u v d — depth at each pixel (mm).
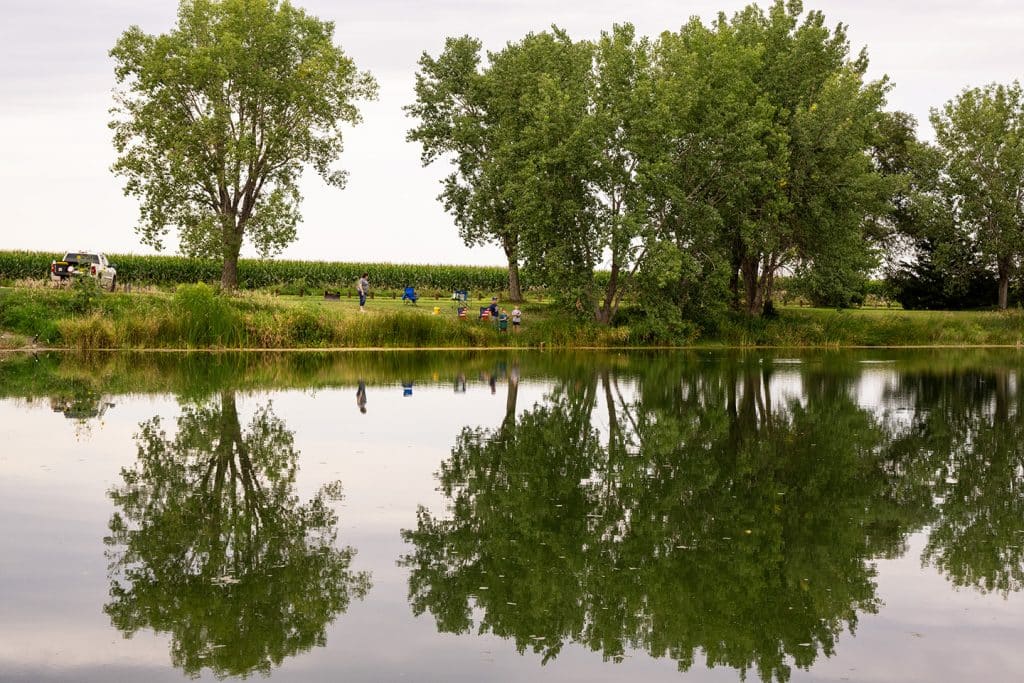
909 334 55688
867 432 21797
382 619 10164
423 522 13688
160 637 9562
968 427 22547
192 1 54594
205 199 55469
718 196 51156
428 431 21188
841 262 52219
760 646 9633
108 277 49969
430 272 74688
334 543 12641
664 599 10891
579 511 14500
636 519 14070
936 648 9578
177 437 19766
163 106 53844
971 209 65312
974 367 39469
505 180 53438
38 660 8953
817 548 12789
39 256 64125
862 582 11484
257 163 55938
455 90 57500
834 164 51500
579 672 8992
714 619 10367
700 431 21859
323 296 59469
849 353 48250
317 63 54969
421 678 8773
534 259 48562
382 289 69375
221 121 53188
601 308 51500
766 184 50375
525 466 17641
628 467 17688
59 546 12273
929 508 14820
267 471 16672
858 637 9852
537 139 47594
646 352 46625
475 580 11406
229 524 13359
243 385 29156
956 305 71750
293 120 56125
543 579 11484
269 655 9188
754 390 29938
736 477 16922
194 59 52000
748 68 51188
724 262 48875
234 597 10648
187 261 68750
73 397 25812
